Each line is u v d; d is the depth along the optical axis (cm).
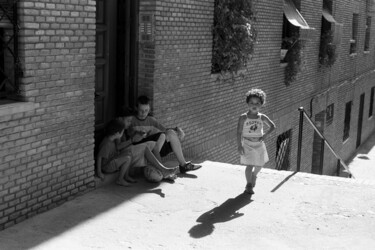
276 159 1288
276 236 521
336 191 665
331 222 562
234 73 925
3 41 497
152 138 690
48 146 543
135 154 661
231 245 496
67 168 573
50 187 552
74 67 564
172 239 503
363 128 2322
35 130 523
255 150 639
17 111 495
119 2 712
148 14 704
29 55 506
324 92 1585
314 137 1606
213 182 687
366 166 1927
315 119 1603
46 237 488
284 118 1257
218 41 868
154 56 711
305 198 636
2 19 499
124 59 722
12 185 505
